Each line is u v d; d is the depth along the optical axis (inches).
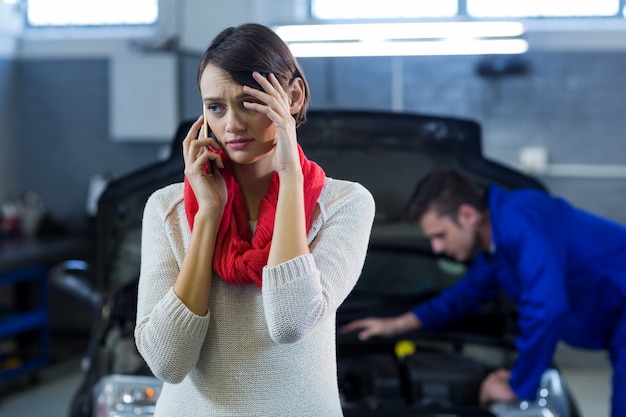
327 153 115.1
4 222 226.4
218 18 216.7
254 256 56.9
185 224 60.7
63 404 184.1
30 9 242.1
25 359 199.3
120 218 110.6
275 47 57.2
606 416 173.5
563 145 213.5
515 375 97.7
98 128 237.8
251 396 58.5
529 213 103.2
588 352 211.8
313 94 218.1
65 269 173.9
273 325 55.2
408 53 204.1
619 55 210.4
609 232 109.1
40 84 240.1
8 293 234.1
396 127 114.3
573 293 109.3
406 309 117.9
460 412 92.7
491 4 219.9
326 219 60.2
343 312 117.3
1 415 176.1
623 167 211.9
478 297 112.9
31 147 241.4
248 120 56.6
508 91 213.6
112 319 109.6
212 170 59.4
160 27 228.2
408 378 102.4
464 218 106.1
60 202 240.5
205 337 59.2
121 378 97.2
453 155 114.8
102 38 236.5
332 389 61.1
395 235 117.8
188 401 59.9
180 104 225.1
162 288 59.2
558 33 211.8
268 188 60.6
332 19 220.7
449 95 215.3
